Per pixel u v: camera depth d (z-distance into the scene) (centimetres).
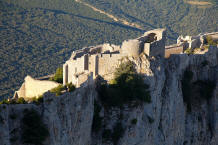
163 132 18725
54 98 13300
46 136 13012
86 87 14825
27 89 17362
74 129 14150
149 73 17250
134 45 17162
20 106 12875
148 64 17212
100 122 16050
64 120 13612
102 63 17050
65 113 13662
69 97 13938
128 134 16425
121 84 16912
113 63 17112
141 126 16888
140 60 17188
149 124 17312
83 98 14625
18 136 12688
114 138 16150
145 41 18488
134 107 16700
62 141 13500
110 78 17025
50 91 14375
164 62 18950
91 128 15700
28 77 17262
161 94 18488
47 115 13088
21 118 12838
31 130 12800
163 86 18675
